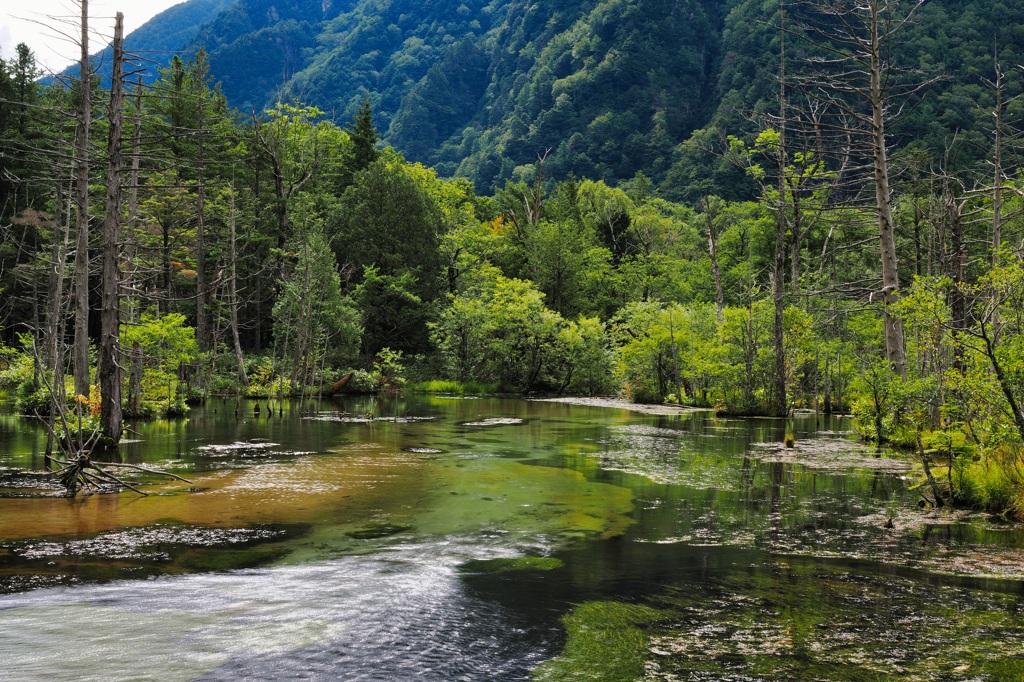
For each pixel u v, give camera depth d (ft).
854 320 126.21
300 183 212.23
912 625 26.27
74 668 22.24
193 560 34.19
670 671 22.21
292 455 70.49
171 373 115.34
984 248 128.67
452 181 365.81
